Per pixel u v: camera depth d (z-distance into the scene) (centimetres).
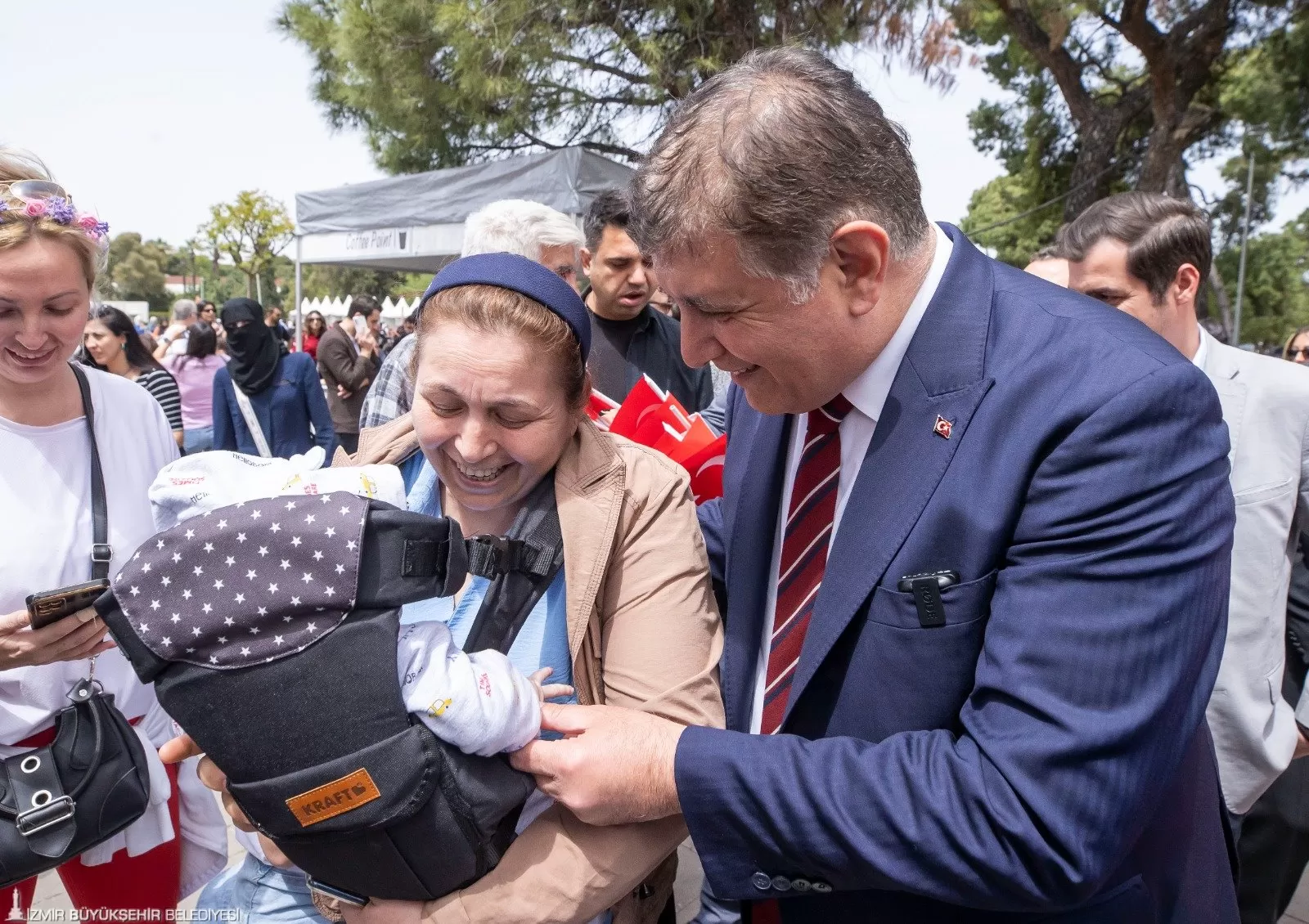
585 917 116
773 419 145
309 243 888
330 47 1250
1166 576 98
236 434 538
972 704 106
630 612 128
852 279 107
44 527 172
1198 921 125
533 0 954
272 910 146
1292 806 209
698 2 922
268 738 99
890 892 124
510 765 113
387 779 100
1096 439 101
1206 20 1145
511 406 119
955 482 111
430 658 106
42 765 159
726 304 107
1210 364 202
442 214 757
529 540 128
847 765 106
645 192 106
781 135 99
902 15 852
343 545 99
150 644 99
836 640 119
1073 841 95
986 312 116
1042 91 1584
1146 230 205
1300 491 189
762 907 147
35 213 159
